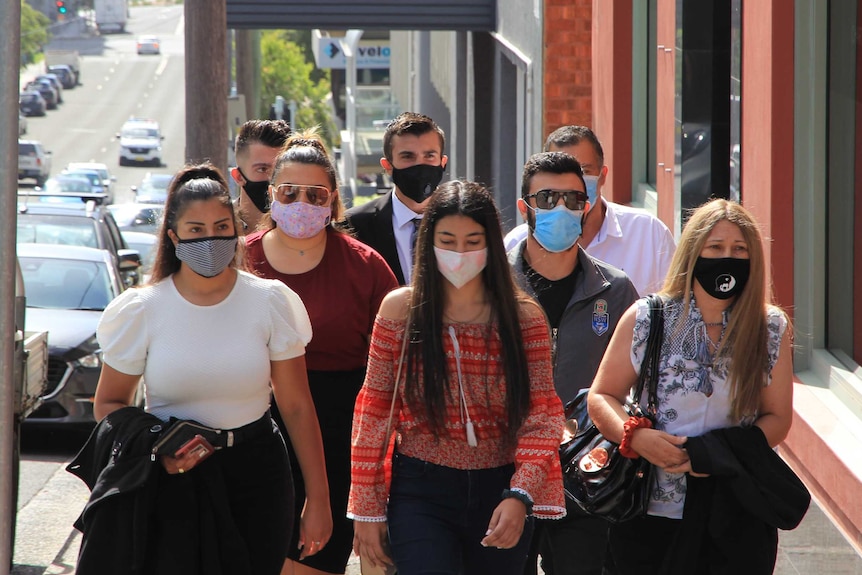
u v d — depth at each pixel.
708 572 12.33
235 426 12.55
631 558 12.66
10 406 13.80
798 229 18.31
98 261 34.41
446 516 12.12
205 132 34.69
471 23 51.03
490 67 57.03
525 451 11.96
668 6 24.72
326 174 14.93
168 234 12.42
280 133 18.56
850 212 17.62
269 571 12.85
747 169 19.66
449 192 11.98
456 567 12.06
